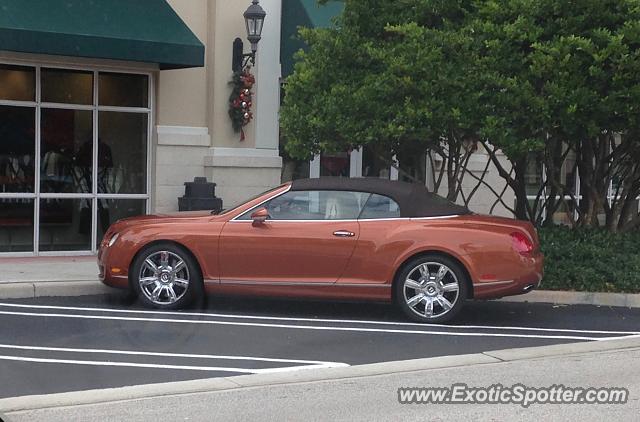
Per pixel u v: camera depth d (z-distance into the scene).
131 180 15.21
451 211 10.66
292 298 10.72
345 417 6.81
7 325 9.83
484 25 11.60
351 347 9.23
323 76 12.67
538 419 6.81
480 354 9.03
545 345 9.52
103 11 13.66
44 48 12.91
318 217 10.52
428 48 11.63
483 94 11.51
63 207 14.70
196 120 15.51
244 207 10.62
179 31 14.12
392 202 10.52
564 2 11.49
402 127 11.61
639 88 11.09
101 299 11.44
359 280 10.37
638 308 11.88
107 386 7.61
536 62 11.21
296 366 8.42
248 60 15.58
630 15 11.49
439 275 10.34
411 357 8.87
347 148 12.63
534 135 11.88
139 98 15.15
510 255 10.28
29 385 7.60
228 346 9.14
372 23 12.80
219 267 10.52
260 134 15.91
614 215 14.24
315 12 15.66
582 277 12.09
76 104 14.63
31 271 12.67
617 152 13.35
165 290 10.70
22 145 14.29
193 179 15.46
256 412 6.92
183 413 6.86
